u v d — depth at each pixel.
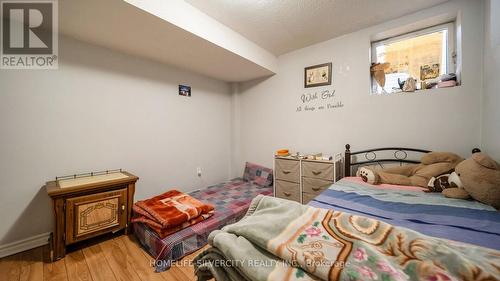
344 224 0.84
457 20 1.94
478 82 1.79
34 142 1.80
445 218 1.15
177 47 2.18
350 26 2.29
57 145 1.91
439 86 1.97
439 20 2.01
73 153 2.00
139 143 2.47
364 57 2.36
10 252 1.70
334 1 1.85
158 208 1.92
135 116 2.43
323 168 2.37
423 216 1.18
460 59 1.88
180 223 1.79
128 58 2.35
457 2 1.85
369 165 2.36
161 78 2.67
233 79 3.45
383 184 1.90
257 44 2.70
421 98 2.06
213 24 2.07
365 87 2.37
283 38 2.55
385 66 2.32
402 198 1.50
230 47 2.28
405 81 2.16
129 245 1.85
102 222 1.82
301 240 0.76
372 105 2.34
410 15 2.07
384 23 2.21
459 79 1.91
